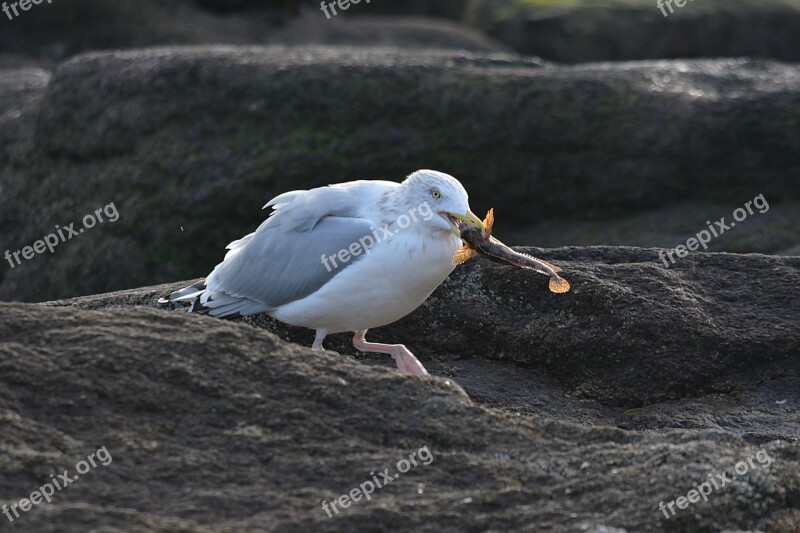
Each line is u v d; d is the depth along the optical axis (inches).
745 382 444.1
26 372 314.0
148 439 302.5
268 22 1296.8
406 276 407.8
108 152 815.7
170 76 799.1
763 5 1552.7
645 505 291.0
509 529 282.0
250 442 305.7
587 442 324.2
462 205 405.1
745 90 818.8
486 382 442.3
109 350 326.6
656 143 781.3
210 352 332.8
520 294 461.1
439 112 778.8
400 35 1343.5
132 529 260.8
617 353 445.1
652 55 1493.6
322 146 773.3
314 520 277.4
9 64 1162.0
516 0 1550.2
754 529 299.7
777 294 468.4
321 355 343.6
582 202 797.9
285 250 421.7
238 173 771.4
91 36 1205.7
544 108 780.6
